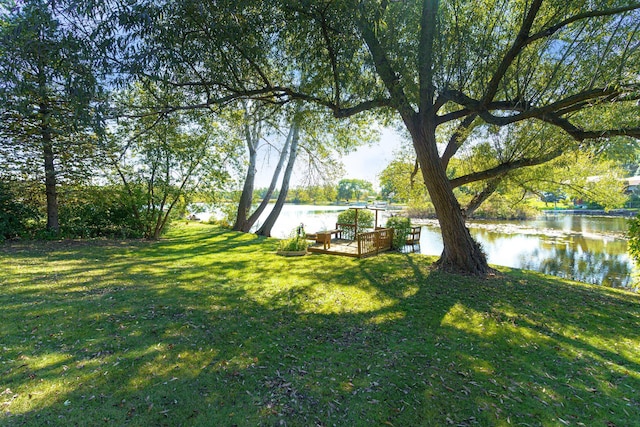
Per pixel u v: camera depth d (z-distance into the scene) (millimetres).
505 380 3262
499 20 6969
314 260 9344
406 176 13195
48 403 2555
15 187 10172
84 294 5172
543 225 23547
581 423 2660
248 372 3223
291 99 6844
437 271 7805
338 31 5176
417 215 28484
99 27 3639
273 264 8648
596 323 4902
